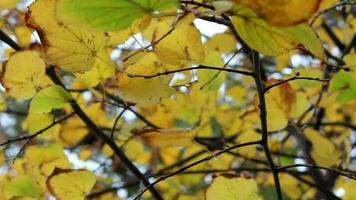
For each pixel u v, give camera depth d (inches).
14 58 35.4
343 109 70.8
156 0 25.5
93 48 31.2
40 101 37.6
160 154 74.5
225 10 25.2
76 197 38.9
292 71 47.4
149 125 51.2
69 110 54.1
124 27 26.0
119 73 35.1
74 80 58.9
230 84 84.7
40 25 30.3
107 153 62.9
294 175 57.1
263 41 27.6
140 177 46.1
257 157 70.4
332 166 56.0
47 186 38.2
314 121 64.6
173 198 71.4
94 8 25.4
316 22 59.1
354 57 42.8
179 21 27.2
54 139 59.7
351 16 55.9
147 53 34.9
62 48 30.9
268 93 42.4
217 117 64.9
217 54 41.9
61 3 25.2
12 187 47.1
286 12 24.4
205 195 36.0
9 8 49.2
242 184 35.8
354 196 54.9
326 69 50.6
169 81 35.3
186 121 58.9
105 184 75.2
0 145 44.1
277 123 43.3
